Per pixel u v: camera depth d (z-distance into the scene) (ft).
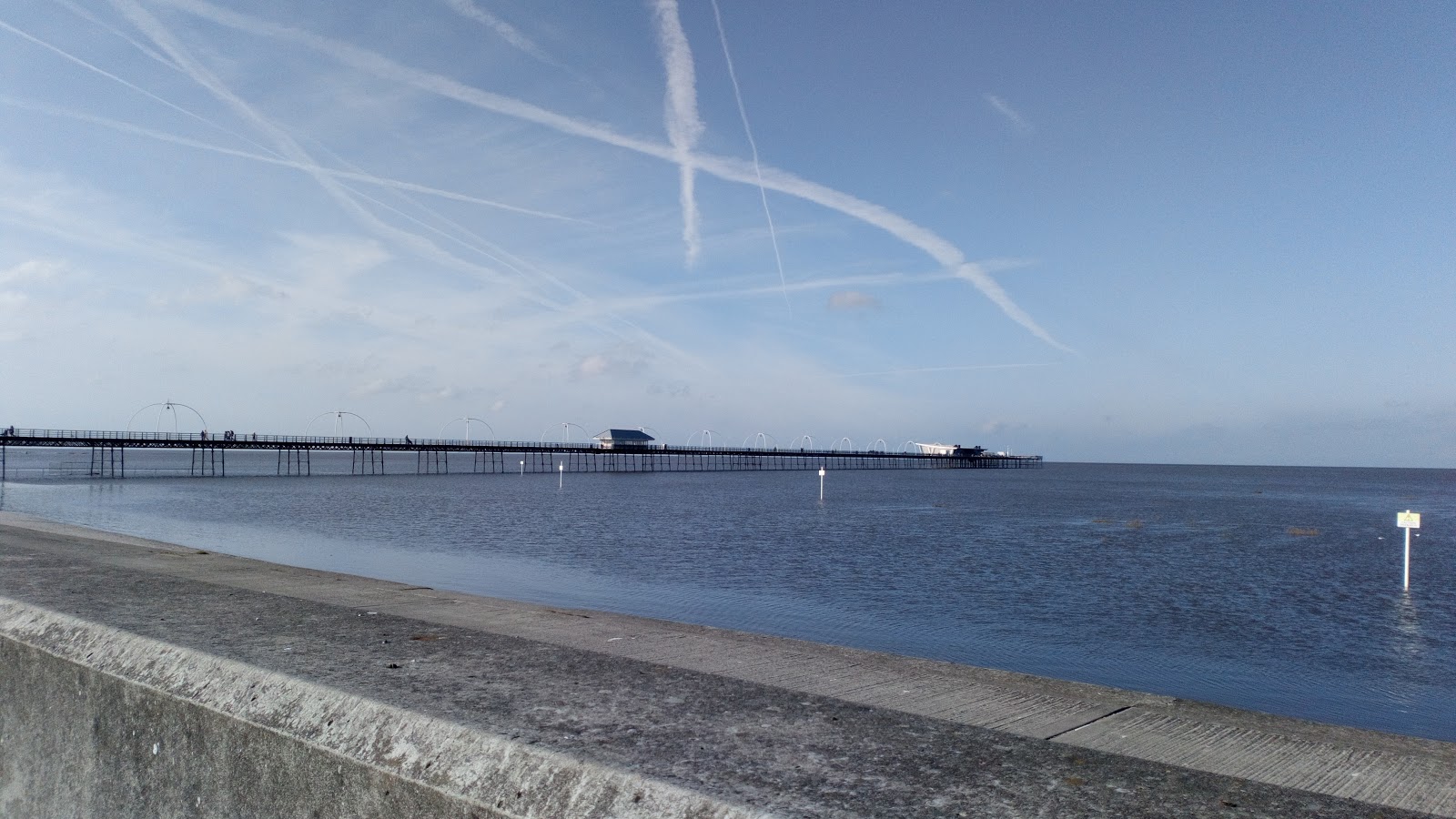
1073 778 7.07
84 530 78.54
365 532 140.77
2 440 270.26
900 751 7.66
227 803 8.46
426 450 388.37
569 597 78.18
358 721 7.86
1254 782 7.15
